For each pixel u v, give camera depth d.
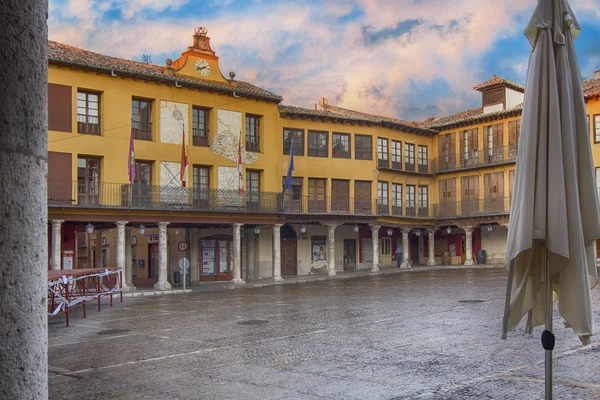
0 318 1.91
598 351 9.34
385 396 7.11
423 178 47.19
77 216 27.64
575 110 5.73
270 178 36.50
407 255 44.84
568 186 5.43
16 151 1.96
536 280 5.97
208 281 35.19
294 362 9.55
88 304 22.91
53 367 9.92
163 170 31.81
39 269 2.03
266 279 36.47
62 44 31.45
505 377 7.79
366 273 39.66
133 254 39.25
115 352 11.29
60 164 28.33
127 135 30.53
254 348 11.11
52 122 28.16
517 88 45.72
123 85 30.53
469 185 45.78
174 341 12.44
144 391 7.93
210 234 35.25
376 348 10.53
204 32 34.06
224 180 34.19
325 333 12.70
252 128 36.16
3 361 1.91
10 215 1.94
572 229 5.38
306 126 39.56
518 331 11.72
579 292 5.35
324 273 41.34
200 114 33.75
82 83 29.16
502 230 45.41
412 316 15.12
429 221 46.84
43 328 2.04
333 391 7.48
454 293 21.61
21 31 1.99
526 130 5.59
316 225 40.91
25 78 2.00
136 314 18.64
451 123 46.19
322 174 40.00
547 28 5.70
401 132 45.28
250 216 33.53
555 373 7.90
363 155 42.28
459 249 47.97
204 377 8.67
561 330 11.60
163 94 32.03
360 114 45.97
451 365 8.77
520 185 5.55
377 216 41.09
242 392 7.65
